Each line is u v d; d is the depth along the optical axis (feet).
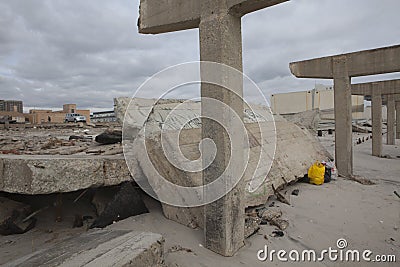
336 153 26.53
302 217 15.74
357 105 98.12
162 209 15.21
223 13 10.66
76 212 15.81
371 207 17.56
